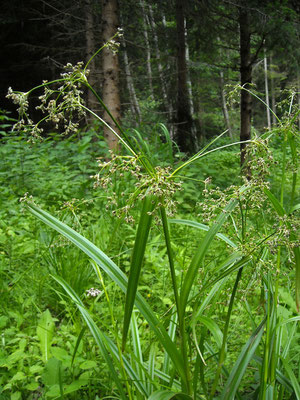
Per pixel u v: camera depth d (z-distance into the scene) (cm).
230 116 2498
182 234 444
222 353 171
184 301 160
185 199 569
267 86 2734
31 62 1584
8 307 300
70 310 285
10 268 351
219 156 959
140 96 2075
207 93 2203
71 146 721
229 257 165
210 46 1003
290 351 231
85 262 338
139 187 144
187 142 1138
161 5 1191
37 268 345
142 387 178
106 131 778
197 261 158
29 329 272
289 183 681
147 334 271
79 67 151
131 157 142
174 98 1394
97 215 470
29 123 150
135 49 1591
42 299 322
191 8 954
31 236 418
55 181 581
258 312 276
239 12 819
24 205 161
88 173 621
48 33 1628
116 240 399
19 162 633
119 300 317
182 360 162
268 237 160
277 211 171
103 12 793
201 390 222
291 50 799
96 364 226
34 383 217
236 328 266
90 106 1120
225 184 664
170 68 1429
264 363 170
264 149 155
